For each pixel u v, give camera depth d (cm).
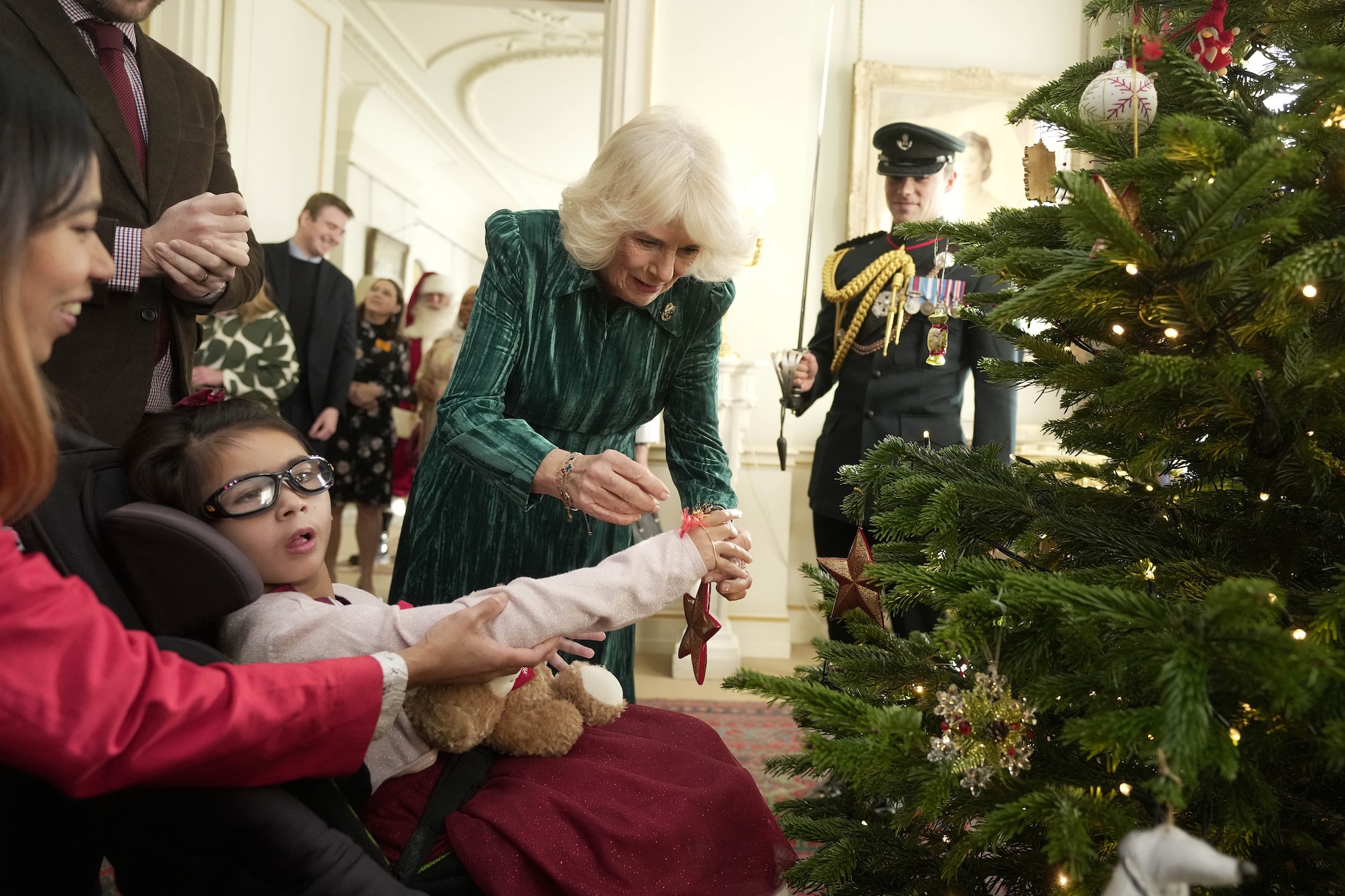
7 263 71
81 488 94
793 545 411
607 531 156
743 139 398
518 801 99
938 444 248
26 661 68
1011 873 101
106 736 69
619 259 135
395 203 920
